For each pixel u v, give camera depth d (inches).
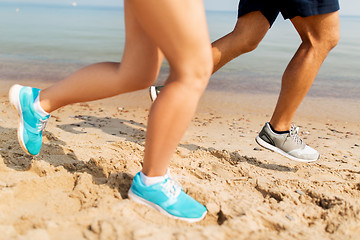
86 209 62.9
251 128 180.4
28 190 71.1
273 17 92.8
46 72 337.7
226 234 58.9
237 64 440.1
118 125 163.5
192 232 56.7
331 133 179.6
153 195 65.2
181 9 49.5
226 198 73.3
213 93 273.9
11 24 1163.3
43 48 541.3
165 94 56.5
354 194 86.1
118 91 66.2
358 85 332.2
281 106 94.1
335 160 124.2
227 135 160.9
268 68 419.2
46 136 115.4
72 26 1269.7
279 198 79.7
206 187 79.0
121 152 105.4
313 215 71.7
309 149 99.0
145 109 205.9
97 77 64.9
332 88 313.7
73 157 96.0
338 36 87.0
